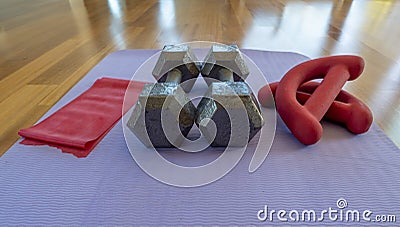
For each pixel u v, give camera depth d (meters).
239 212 0.46
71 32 1.70
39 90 0.91
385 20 2.05
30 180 0.53
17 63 1.18
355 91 0.89
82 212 0.47
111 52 1.27
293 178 0.53
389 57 1.23
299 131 0.59
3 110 0.79
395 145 0.62
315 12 2.30
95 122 0.68
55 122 0.68
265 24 1.86
